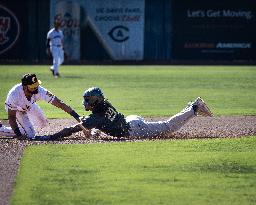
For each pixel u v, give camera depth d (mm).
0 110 44000
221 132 34094
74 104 47438
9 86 59219
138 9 92125
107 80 66438
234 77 71062
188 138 31734
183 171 24734
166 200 21000
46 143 30266
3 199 21172
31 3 90938
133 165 25656
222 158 26984
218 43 92438
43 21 91188
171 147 29141
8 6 90938
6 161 26531
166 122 31781
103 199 21125
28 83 30688
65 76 70688
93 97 30328
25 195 21578
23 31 91250
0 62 89750
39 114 32156
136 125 31359
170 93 55312
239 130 34969
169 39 92438
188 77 70688
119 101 49562
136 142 30281
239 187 22594
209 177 23906
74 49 91812
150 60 92812
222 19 92062
